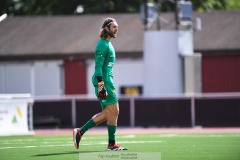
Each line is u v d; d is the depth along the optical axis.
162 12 123.69
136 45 109.44
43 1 140.25
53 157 34.62
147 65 88.25
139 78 106.62
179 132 67.25
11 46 113.94
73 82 110.56
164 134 60.50
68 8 138.62
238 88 109.50
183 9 90.44
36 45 113.62
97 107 84.06
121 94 106.31
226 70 109.81
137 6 137.12
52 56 111.12
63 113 84.50
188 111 81.94
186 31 89.88
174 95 82.31
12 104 60.91
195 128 80.38
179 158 33.84
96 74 36.66
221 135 56.88
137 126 82.69
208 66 109.88
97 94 36.91
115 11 136.62
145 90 88.31
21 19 122.19
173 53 87.75
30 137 57.25
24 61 111.62
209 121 81.50
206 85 109.81
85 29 117.19
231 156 34.81
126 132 68.88
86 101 84.25
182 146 41.22
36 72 111.25
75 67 110.62
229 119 81.31
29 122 63.44
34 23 120.75
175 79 87.56
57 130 80.06
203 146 41.28
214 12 119.88
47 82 111.12
